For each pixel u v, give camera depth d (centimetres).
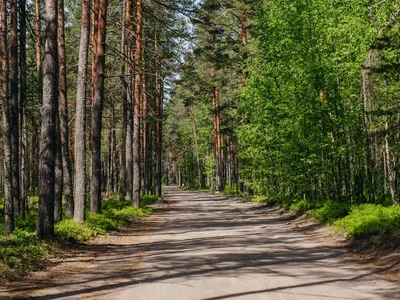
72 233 1461
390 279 855
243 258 1107
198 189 8600
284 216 2338
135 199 2741
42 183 1329
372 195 2023
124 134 3125
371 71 1445
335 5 2125
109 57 2777
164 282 844
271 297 718
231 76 3853
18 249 1103
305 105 2036
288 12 2206
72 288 824
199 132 7812
